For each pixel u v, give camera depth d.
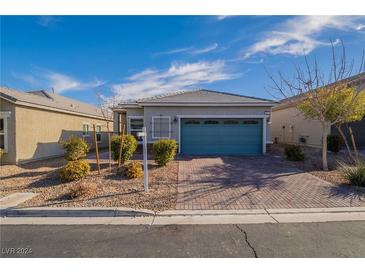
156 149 9.38
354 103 9.33
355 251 3.44
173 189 6.45
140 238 3.85
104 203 5.34
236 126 13.52
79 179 7.23
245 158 11.80
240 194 6.09
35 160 12.16
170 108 13.64
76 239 3.83
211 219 4.65
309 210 5.07
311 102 8.90
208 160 11.14
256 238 3.83
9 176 8.20
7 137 10.98
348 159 11.09
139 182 7.03
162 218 4.72
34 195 5.93
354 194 6.08
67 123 15.34
